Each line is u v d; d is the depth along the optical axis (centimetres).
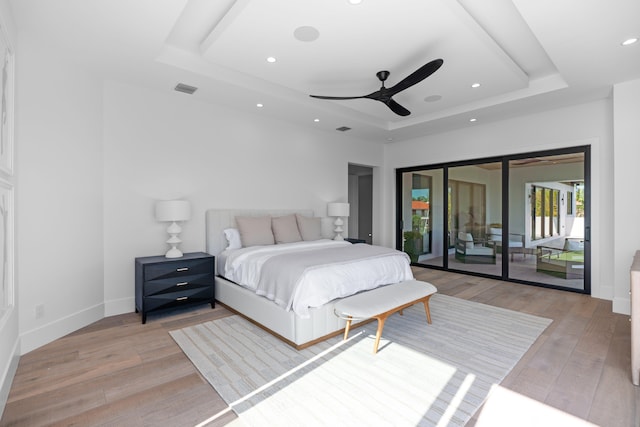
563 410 177
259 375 214
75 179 295
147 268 312
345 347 259
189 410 178
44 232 266
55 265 275
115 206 337
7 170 210
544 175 452
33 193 257
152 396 191
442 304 375
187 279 338
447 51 280
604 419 169
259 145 463
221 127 422
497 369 222
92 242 313
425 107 434
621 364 228
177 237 367
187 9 248
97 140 319
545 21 231
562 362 232
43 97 267
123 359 237
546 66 342
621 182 345
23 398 188
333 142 567
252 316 309
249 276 328
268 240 420
